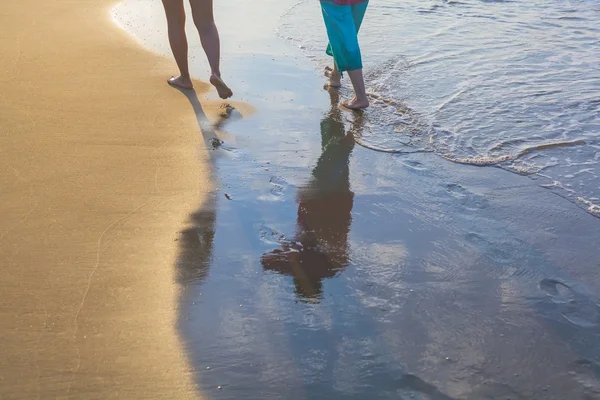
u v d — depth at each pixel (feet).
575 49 18.93
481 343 7.61
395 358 7.31
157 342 7.38
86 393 6.63
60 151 11.74
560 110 14.67
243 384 6.85
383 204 10.72
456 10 22.91
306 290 8.41
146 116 13.58
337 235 9.74
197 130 13.08
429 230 9.98
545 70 17.19
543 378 7.13
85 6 21.98
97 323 7.61
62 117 13.21
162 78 15.90
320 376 7.00
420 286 8.61
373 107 14.89
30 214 9.70
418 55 18.22
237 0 23.62
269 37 19.69
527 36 20.11
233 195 10.71
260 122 13.78
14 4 21.72
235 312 7.93
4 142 11.93
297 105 14.87
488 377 7.11
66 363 6.99
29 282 8.23
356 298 8.30
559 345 7.61
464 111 14.62
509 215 10.51
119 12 21.58
